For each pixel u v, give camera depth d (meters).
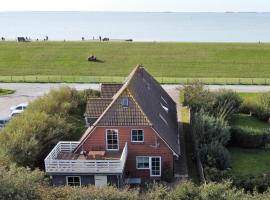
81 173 35.59
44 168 39.06
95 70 91.69
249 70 91.62
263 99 57.50
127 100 37.78
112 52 103.31
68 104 52.91
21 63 96.62
